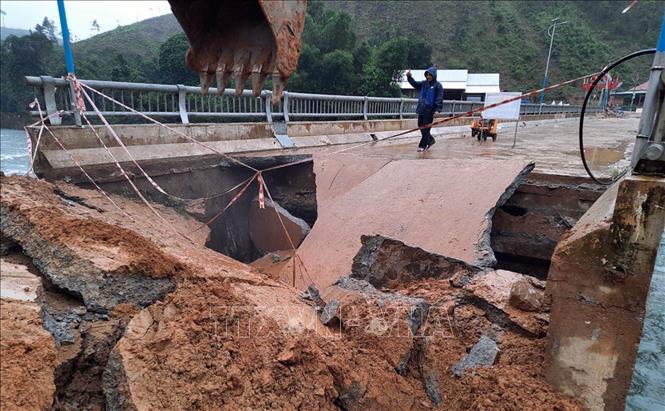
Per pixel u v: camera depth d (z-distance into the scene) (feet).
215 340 10.43
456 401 11.94
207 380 9.52
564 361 11.53
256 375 10.20
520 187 24.91
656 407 14.47
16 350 8.18
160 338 9.91
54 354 8.68
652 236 10.06
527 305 14.33
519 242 25.13
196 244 21.44
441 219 21.13
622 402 11.03
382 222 22.61
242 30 8.06
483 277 16.49
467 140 48.83
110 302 11.17
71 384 9.50
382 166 27.66
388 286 18.39
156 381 9.11
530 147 40.60
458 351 13.48
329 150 35.83
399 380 11.95
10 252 12.69
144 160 24.50
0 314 8.82
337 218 24.57
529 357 12.87
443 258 17.75
